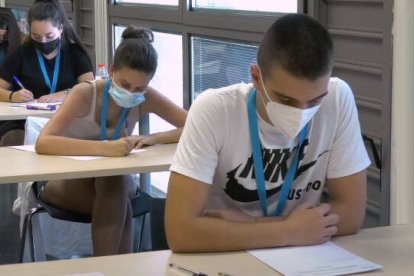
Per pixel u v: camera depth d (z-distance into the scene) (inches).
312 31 56.0
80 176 90.9
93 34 209.6
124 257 60.1
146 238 124.9
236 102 64.7
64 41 164.6
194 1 151.6
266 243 61.3
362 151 69.3
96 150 100.3
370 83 95.7
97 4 203.0
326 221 63.7
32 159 98.2
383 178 93.2
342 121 67.9
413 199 89.7
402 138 89.0
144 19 175.8
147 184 150.6
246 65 132.3
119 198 103.0
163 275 55.4
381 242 63.9
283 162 66.6
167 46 169.6
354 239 64.9
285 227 62.1
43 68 162.2
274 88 57.8
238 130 64.6
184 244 60.9
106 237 102.0
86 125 107.8
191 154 62.9
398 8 86.7
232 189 67.1
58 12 161.3
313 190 70.0
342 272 55.4
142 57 103.0
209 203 68.3
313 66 54.9
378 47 92.7
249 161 65.5
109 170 92.0
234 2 134.5
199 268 56.7
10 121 146.7
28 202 113.9
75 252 129.0
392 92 89.6
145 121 126.3
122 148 99.9
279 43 56.1
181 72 162.9
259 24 122.3
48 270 56.9
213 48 144.9
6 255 138.6
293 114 59.3
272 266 56.7
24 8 279.4
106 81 108.7
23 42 167.9
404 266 57.2
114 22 195.5
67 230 128.5
